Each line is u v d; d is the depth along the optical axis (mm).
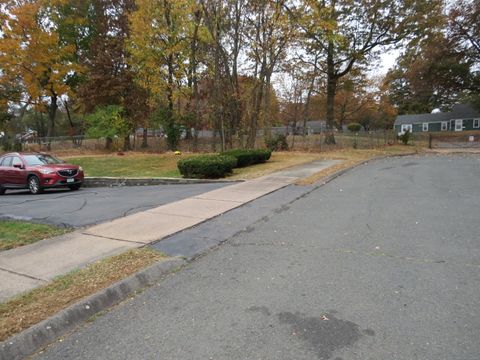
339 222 6309
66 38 31406
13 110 43062
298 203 8023
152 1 22344
